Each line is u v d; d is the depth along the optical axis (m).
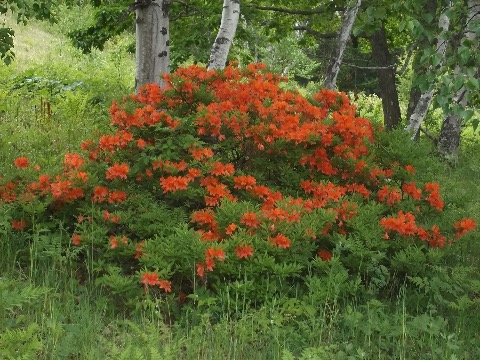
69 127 9.45
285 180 5.60
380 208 5.40
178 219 5.07
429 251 5.08
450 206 6.20
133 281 4.62
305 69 27.12
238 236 4.58
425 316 4.34
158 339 3.76
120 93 11.92
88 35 11.66
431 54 5.24
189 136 5.28
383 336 4.39
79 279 5.00
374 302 4.47
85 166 5.32
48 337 3.71
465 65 5.22
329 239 5.05
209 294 4.57
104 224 5.09
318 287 4.46
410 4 5.39
